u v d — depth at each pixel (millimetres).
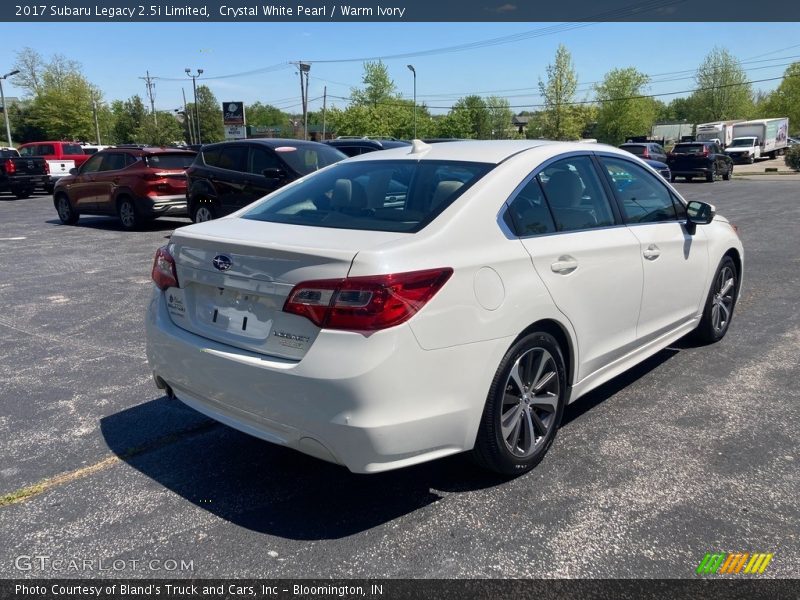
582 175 3906
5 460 3623
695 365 4992
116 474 3479
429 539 2891
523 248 3262
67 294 7609
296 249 2832
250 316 3021
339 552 2811
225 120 52562
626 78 72812
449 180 3408
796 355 5191
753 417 4078
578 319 3564
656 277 4266
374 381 2682
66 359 5320
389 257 2764
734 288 5602
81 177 14164
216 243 3125
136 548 2848
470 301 2951
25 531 2971
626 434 3861
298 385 2762
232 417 3129
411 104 71375
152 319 3514
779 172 36406
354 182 3713
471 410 2996
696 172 28203
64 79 62969
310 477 3451
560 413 3586
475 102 81312
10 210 18531
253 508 3156
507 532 2930
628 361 4215
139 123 75125
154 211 13039
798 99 71438
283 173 10578
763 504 3117
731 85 77125
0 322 6422
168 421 4141
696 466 3479
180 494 3283
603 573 2652
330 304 2725
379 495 3258
